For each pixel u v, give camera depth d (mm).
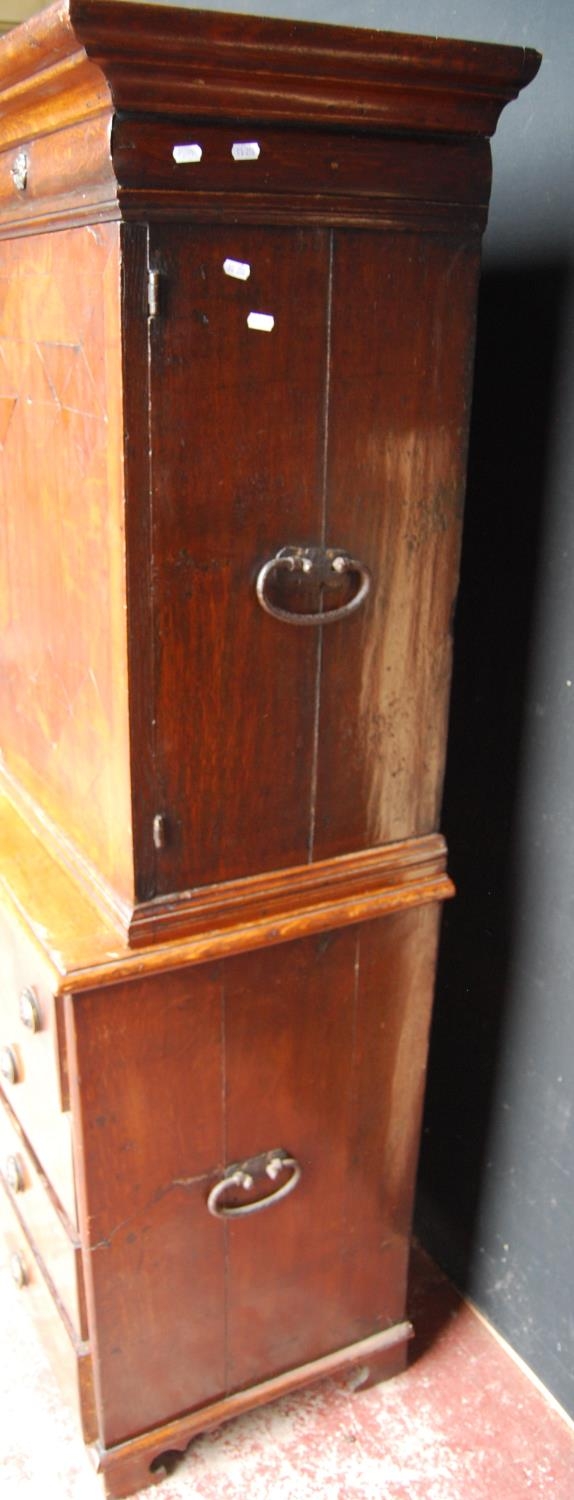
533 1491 1423
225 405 1000
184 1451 1469
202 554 1035
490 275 1324
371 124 983
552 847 1372
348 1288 1487
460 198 1059
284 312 1000
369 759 1219
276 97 927
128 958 1117
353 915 1239
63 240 1022
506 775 1433
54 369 1097
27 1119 1447
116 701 1077
